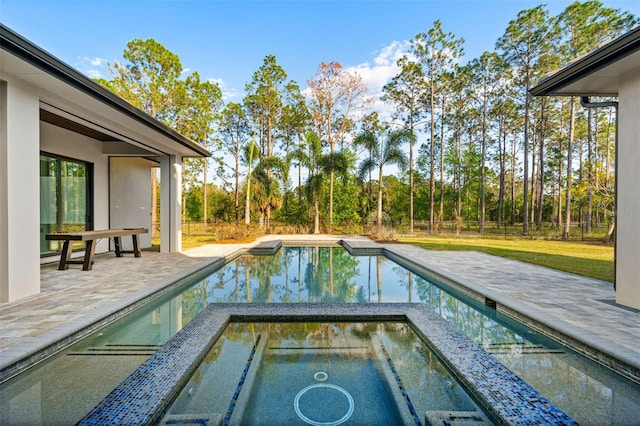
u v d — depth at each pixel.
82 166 7.24
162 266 6.12
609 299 3.83
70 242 5.76
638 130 3.40
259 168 14.39
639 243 3.41
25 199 3.80
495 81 17.16
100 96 4.21
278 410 2.01
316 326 3.46
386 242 11.48
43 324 2.93
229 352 2.83
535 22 14.15
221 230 12.17
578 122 16.09
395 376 2.44
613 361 2.38
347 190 16.28
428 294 4.96
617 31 12.00
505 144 21.88
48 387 2.21
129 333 3.25
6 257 3.60
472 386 2.14
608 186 10.91
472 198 24.16
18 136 3.70
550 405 1.91
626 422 1.84
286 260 8.20
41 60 3.23
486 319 3.72
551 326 2.96
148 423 1.75
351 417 1.95
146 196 9.72
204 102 17.16
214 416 1.91
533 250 8.92
